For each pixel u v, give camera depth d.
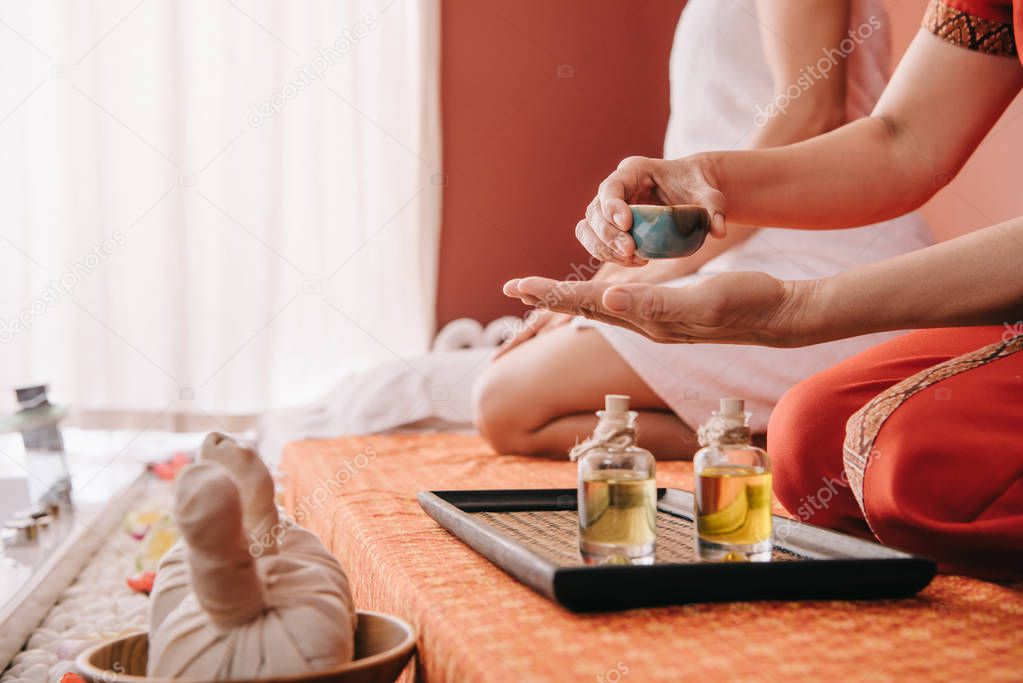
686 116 2.22
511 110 3.98
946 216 2.38
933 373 0.96
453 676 0.67
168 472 2.92
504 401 1.94
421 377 2.73
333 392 3.08
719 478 0.83
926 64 1.17
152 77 3.53
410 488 1.55
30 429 1.90
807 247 1.81
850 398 1.04
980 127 1.17
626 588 0.73
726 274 0.89
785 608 0.76
